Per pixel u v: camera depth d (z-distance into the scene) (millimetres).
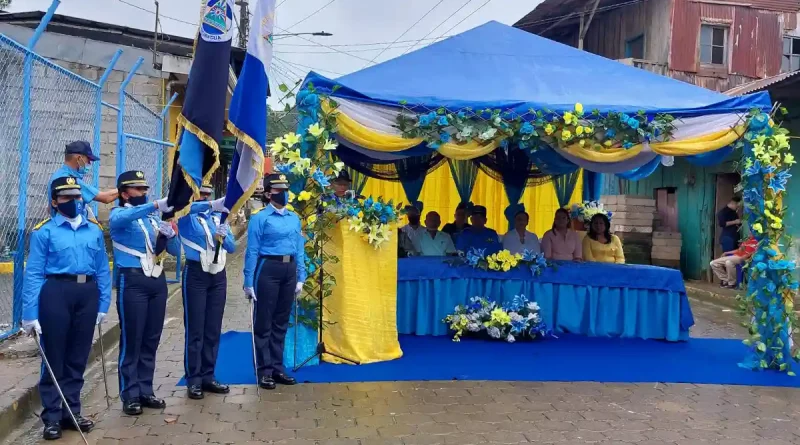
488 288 7801
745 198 6543
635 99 6672
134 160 9766
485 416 4867
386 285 6520
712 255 13156
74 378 4387
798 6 16328
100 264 4445
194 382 5203
